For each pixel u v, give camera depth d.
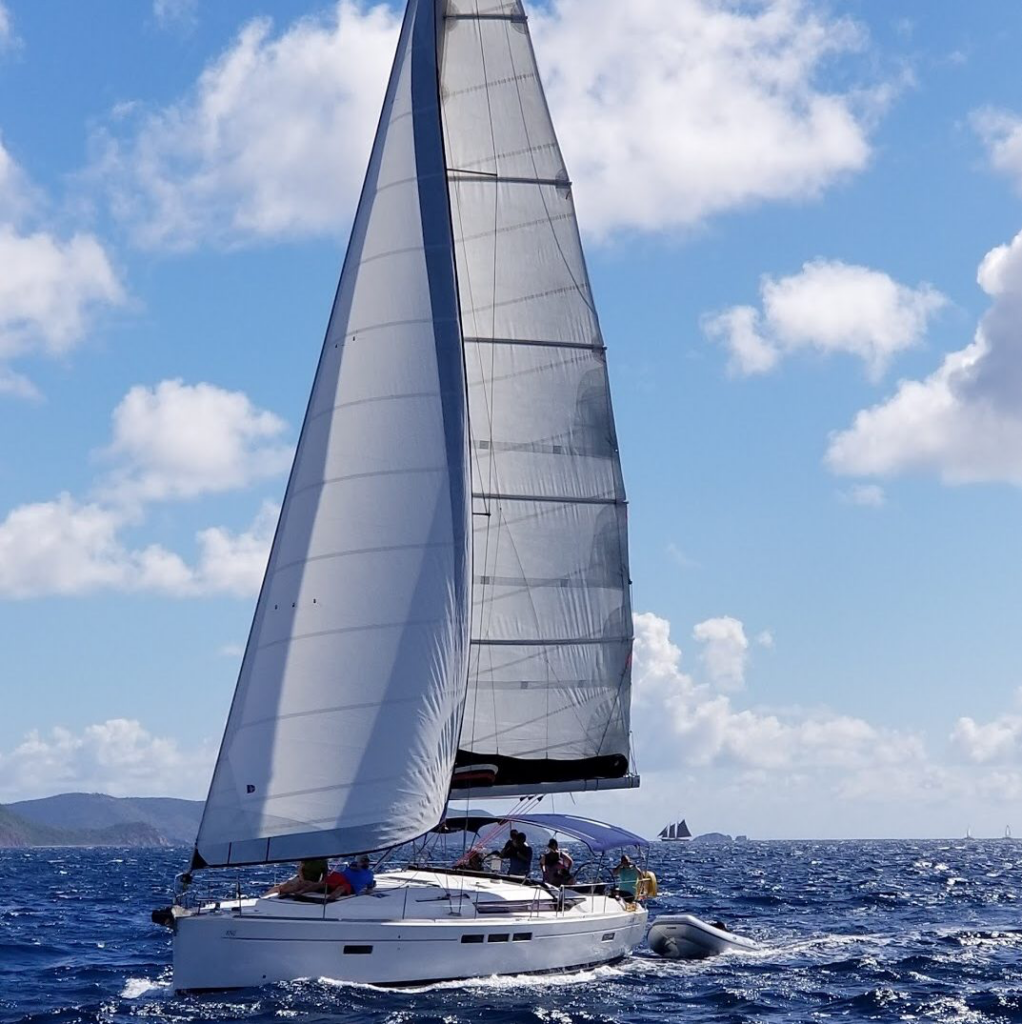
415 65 27.95
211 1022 22.08
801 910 53.97
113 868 136.00
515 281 30.92
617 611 31.20
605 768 30.81
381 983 24.41
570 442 31.03
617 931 28.86
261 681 25.53
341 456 26.39
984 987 29.05
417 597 26.00
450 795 28.34
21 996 27.41
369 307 27.12
